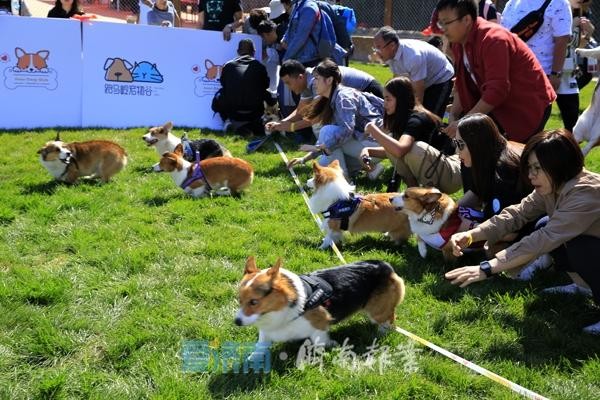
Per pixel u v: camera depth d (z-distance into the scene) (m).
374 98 6.26
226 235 4.77
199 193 5.74
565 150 3.16
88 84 8.55
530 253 3.23
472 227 4.14
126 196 5.65
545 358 3.16
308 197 5.71
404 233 4.60
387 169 6.65
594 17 14.76
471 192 4.46
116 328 3.35
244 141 8.13
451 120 5.57
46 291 3.63
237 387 2.84
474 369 3.00
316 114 6.08
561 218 3.20
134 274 4.03
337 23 8.51
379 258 4.41
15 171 6.29
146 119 8.84
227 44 9.05
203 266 4.16
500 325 3.50
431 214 4.10
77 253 4.29
